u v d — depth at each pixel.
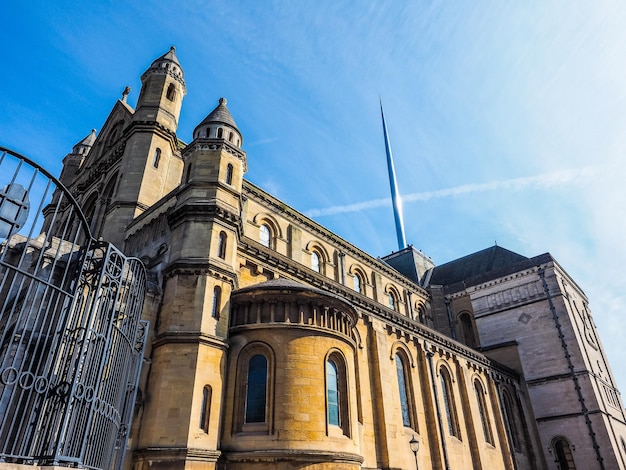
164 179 37.06
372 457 27.05
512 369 48.56
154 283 23.59
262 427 20.81
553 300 49.59
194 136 30.36
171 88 41.47
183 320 21.86
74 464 8.70
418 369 35.25
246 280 27.14
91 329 10.12
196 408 19.84
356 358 29.27
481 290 55.03
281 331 22.81
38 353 14.70
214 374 21.19
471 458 35.69
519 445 43.12
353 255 46.50
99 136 48.34
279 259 29.44
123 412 15.09
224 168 27.53
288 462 19.78
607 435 42.28
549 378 47.00
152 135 37.59
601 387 46.94
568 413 44.78
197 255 23.70
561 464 44.19
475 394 40.31
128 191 34.66
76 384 9.17
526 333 50.09
